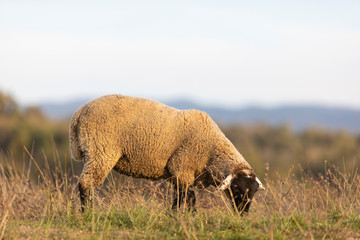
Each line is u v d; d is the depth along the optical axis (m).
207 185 31.33
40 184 29.58
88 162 29.20
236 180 28.97
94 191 29.88
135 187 30.70
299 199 28.88
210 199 29.91
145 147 29.55
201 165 30.27
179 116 30.30
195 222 24.84
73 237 22.52
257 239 22.08
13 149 81.94
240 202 28.66
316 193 29.58
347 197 29.03
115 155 29.44
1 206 25.27
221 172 29.72
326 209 26.98
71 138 30.34
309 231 22.59
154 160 29.88
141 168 30.17
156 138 29.56
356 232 23.98
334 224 24.69
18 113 118.44
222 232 23.08
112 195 29.98
